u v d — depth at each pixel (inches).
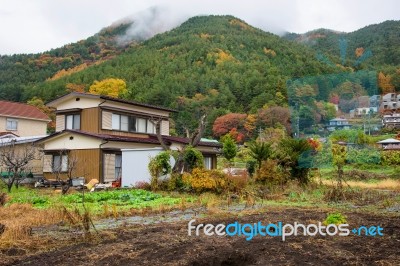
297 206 450.3
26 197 587.5
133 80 2970.0
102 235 278.1
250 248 222.4
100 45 5339.6
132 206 489.4
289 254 210.1
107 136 917.2
